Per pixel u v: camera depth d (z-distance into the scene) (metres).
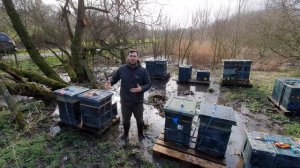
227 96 6.97
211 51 13.09
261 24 11.84
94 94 4.18
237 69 7.92
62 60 9.83
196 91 7.64
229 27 12.86
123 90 3.88
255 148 2.82
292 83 5.56
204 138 3.43
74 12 9.39
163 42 14.23
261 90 7.42
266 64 11.33
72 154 3.67
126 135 4.27
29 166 3.34
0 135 4.18
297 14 9.54
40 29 10.27
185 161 3.38
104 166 3.42
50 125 4.71
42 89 5.77
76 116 4.38
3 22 10.99
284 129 4.73
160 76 9.23
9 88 5.21
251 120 5.20
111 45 10.12
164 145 3.75
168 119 3.63
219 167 3.23
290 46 10.02
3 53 10.08
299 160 2.64
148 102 6.36
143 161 3.49
